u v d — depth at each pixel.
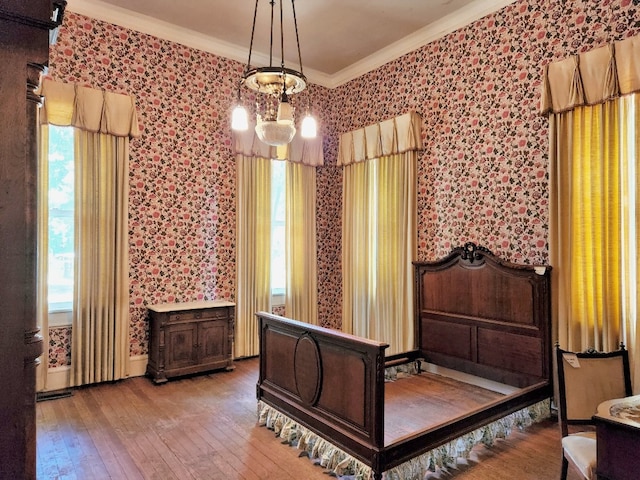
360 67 5.53
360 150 5.32
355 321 5.43
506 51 3.99
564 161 3.46
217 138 5.02
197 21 4.50
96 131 4.12
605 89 3.19
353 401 2.50
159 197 4.61
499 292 3.86
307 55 5.31
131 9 4.27
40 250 3.82
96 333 4.16
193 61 4.83
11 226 1.04
